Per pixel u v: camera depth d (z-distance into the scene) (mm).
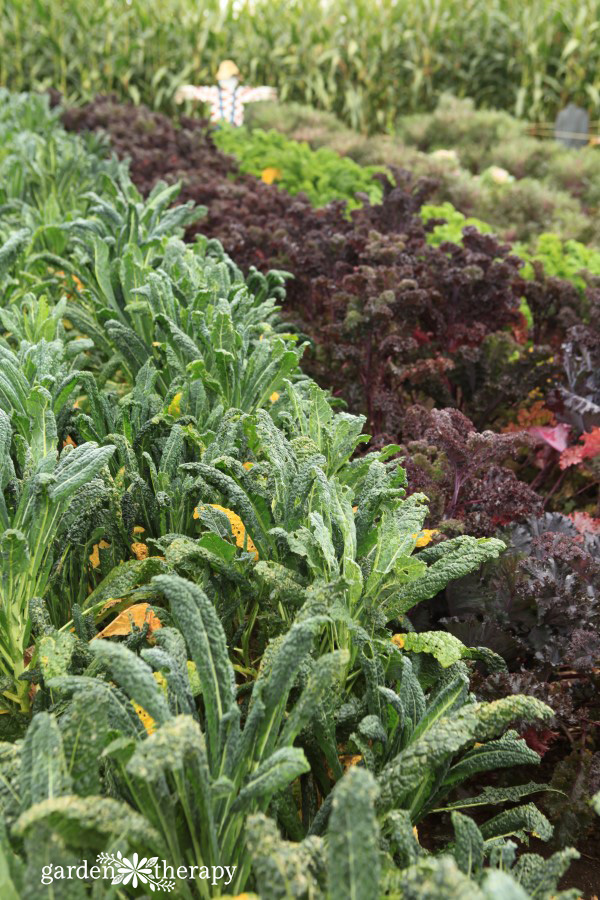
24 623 1626
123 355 2676
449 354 3299
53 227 3365
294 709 1228
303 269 3773
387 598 1627
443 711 1384
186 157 6574
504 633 2012
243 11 11789
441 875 935
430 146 9188
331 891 929
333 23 11383
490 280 3473
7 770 1168
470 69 11344
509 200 6371
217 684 1222
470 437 2348
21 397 1940
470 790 1918
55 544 1759
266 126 9305
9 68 11000
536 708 1281
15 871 1033
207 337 2402
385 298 3080
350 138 8531
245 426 1988
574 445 3148
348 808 943
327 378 3264
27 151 4969
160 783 1117
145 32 10945
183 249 3191
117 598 1678
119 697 1266
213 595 1702
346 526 1504
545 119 11320
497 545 1668
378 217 4598
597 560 2189
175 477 1933
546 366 3195
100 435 2105
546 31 10742
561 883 1772
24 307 2838
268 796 1198
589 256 4656
